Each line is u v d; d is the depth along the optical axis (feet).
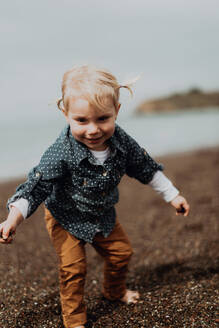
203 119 75.66
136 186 19.72
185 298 7.04
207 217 12.87
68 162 6.07
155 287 8.09
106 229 6.72
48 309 7.23
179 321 6.27
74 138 6.13
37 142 39.45
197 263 9.28
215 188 16.78
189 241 10.94
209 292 7.15
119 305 7.36
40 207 16.37
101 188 6.21
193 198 15.52
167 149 34.83
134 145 6.76
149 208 15.25
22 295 7.79
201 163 24.71
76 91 5.47
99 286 8.50
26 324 6.68
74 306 6.52
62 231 6.70
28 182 6.13
